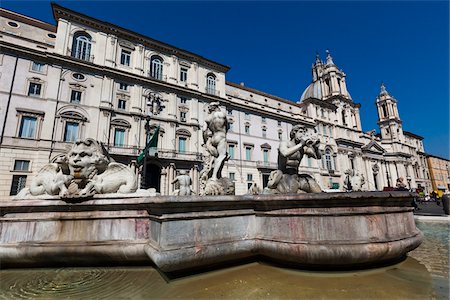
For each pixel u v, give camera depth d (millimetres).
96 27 26938
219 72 35500
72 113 23422
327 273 2588
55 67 23672
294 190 3980
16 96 21531
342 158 46531
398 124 63469
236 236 2932
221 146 4547
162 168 26219
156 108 16641
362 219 2688
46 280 2482
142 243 2809
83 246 2744
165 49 31141
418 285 2281
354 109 55281
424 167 68375
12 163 20094
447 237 5234
